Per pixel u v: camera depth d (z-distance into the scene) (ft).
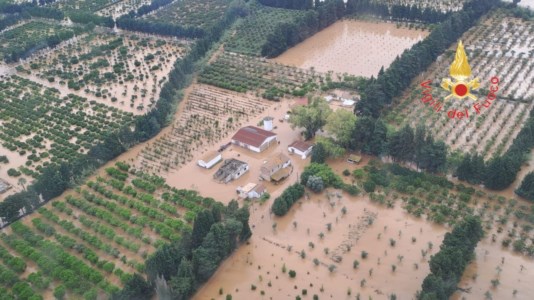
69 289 374.84
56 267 389.60
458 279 349.41
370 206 443.32
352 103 599.57
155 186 485.56
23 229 435.53
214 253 371.76
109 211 458.09
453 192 448.65
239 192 466.29
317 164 482.28
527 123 501.56
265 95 634.43
